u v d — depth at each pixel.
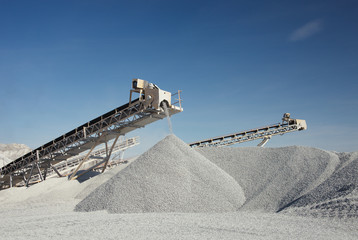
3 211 15.14
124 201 13.67
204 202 13.81
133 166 16.25
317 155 17.11
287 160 17.36
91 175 26.00
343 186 12.52
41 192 21.59
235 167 18.45
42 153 27.00
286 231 8.38
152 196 13.89
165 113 21.31
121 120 22.70
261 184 16.02
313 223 9.38
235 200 14.61
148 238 7.48
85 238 7.52
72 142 25.03
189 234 7.96
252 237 7.68
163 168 15.71
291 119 33.69
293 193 14.12
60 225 9.55
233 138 31.73
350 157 16.16
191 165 16.34
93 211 13.50
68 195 19.28
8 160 50.59
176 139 18.69
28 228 9.30
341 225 9.00
